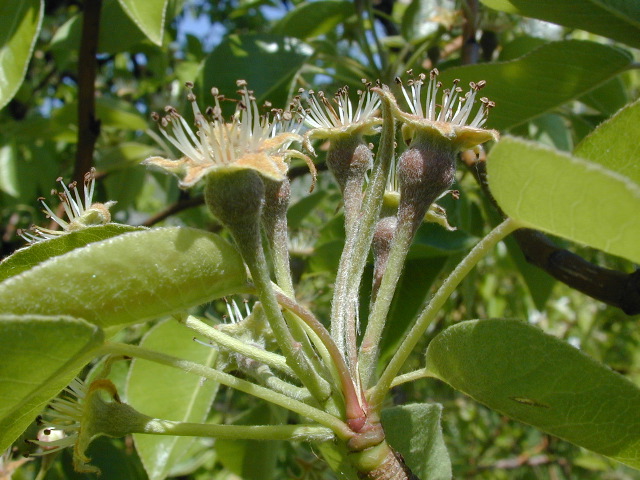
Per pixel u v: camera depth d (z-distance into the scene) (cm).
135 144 20
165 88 25
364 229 8
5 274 8
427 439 9
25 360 6
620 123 7
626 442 7
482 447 28
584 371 7
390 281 8
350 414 7
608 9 10
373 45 21
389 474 7
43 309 6
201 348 14
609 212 5
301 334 7
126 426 7
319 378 7
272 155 7
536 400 7
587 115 16
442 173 8
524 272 16
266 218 8
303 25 17
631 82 20
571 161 5
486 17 17
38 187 22
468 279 17
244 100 7
